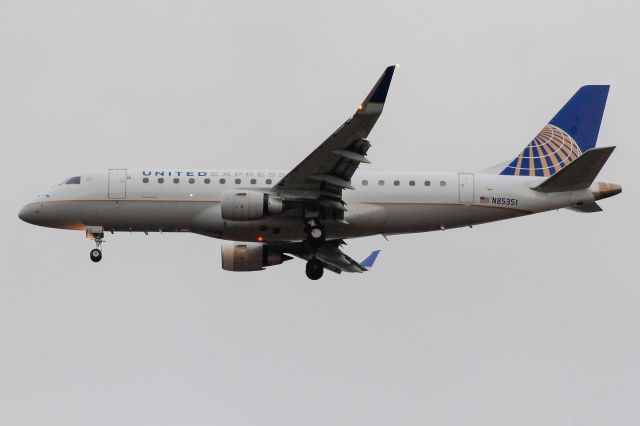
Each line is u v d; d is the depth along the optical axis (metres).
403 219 181.12
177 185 179.62
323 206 176.88
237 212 172.88
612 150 174.38
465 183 181.75
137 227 181.50
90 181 180.75
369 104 157.12
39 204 181.62
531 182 183.12
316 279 182.88
